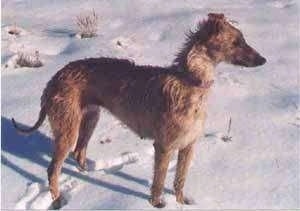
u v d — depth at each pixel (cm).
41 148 415
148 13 614
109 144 415
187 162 357
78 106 374
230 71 505
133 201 356
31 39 564
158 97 348
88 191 368
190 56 339
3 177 382
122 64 373
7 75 496
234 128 429
